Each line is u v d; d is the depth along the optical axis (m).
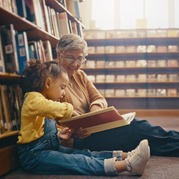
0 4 1.46
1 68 1.46
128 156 1.38
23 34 1.60
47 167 1.37
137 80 6.65
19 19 1.62
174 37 6.52
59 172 1.37
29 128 1.38
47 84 1.45
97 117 1.38
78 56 1.67
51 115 1.34
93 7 7.02
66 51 1.64
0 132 1.47
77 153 1.53
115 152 1.50
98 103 1.75
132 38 6.61
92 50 6.69
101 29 6.70
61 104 1.39
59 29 2.52
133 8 7.01
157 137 1.71
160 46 6.63
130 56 6.80
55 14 2.46
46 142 1.41
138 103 6.84
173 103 6.77
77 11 3.06
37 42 1.93
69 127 1.45
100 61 6.73
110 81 6.68
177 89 6.66
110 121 1.43
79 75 1.87
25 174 1.41
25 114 1.38
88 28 6.90
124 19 7.04
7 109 1.57
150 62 6.64
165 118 5.69
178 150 1.73
